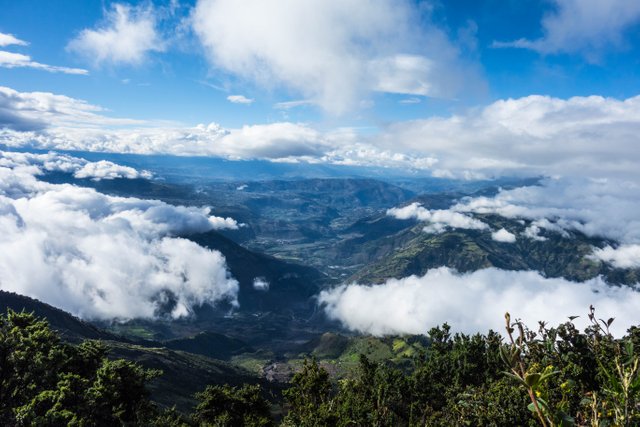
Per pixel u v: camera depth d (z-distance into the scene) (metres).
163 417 59.09
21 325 49.69
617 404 5.78
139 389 53.75
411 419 55.44
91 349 57.81
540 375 4.66
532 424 19.45
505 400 21.81
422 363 72.75
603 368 6.07
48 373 44.03
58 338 52.72
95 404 44.91
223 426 64.62
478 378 59.78
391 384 65.19
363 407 50.22
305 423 42.53
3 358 39.69
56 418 35.75
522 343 4.95
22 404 40.34
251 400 70.06
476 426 22.17
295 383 55.72
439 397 61.34
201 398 70.12
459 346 66.44
